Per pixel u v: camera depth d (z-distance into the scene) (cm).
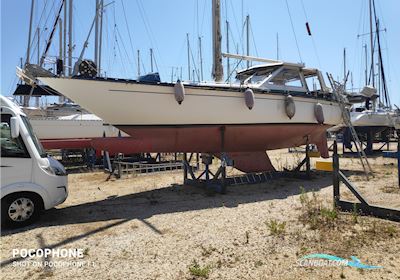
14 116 473
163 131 666
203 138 722
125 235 428
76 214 546
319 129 928
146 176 1001
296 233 414
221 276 299
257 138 804
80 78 571
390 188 696
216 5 912
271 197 652
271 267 316
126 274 308
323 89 935
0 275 312
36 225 479
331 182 827
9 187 453
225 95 699
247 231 429
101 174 1057
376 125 1619
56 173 508
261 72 884
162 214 538
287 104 789
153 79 640
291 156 1611
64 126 1230
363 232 409
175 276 302
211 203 613
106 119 616
